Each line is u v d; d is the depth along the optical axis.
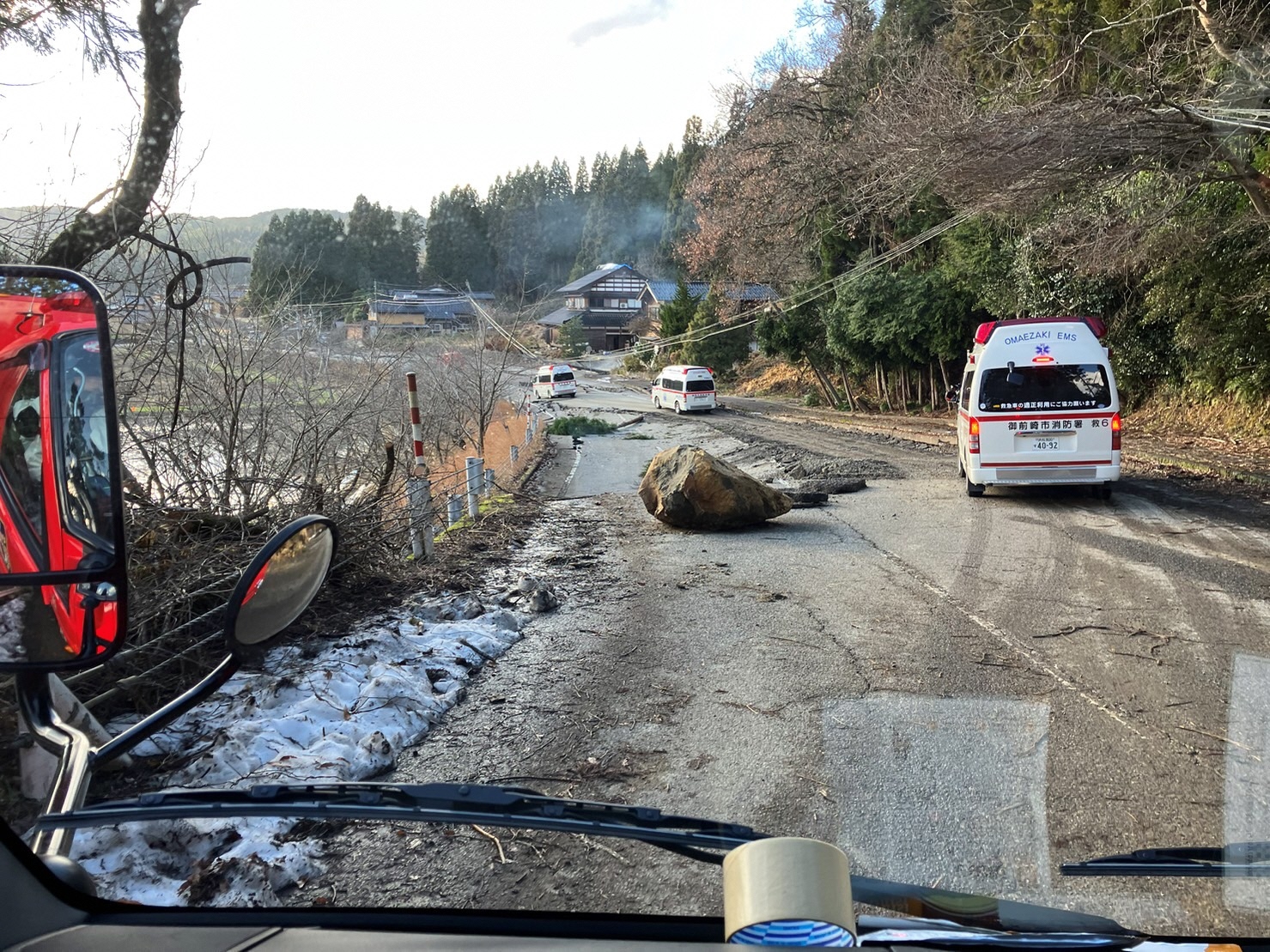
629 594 8.53
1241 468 15.02
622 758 4.55
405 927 1.61
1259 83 14.17
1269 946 1.86
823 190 33.97
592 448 28.80
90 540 1.50
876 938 1.69
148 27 5.20
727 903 1.38
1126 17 17.41
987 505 13.37
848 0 34.72
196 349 6.80
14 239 5.15
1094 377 13.00
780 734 4.72
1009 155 16.11
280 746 4.54
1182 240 18.09
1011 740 4.39
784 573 9.25
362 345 11.12
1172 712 4.86
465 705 5.50
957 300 32.66
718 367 61.84
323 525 1.69
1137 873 2.12
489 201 113.81
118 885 3.03
